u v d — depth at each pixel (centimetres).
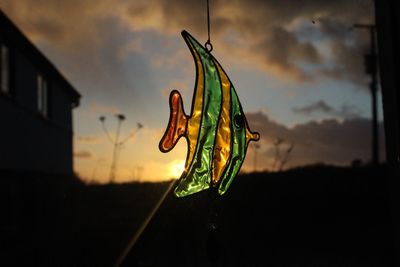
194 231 887
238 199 1191
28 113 1422
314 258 873
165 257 889
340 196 1300
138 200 1398
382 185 1336
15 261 934
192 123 287
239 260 873
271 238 1074
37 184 1499
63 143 1900
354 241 1006
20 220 1321
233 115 292
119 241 1035
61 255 960
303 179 1319
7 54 1266
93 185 1614
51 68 1611
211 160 288
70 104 2031
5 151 1216
